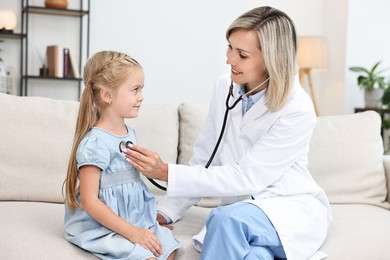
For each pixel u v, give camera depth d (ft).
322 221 5.53
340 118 7.76
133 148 5.21
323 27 15.10
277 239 5.09
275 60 5.43
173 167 5.37
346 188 7.32
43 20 13.42
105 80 5.16
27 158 6.57
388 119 12.96
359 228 6.02
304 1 15.15
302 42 13.30
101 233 4.99
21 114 6.69
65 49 13.04
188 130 7.38
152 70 14.16
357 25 14.08
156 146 7.09
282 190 5.63
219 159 6.24
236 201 5.86
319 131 7.51
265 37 5.39
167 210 6.02
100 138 5.12
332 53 14.65
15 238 5.04
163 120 7.26
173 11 14.19
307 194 5.73
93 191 4.98
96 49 13.78
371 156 7.48
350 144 7.47
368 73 13.34
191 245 5.34
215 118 6.34
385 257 5.59
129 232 4.92
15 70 13.21
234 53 5.56
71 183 5.15
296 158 5.68
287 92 5.55
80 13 13.23
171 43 14.24
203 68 14.53
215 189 5.42
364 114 7.85
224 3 14.56
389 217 6.59
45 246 4.93
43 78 12.79
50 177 6.62
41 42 13.43
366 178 7.39
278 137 5.54
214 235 4.85
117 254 4.83
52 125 6.75
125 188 5.24
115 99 5.19
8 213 5.85
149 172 5.30
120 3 13.83
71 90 13.73
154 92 14.21
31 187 6.55
